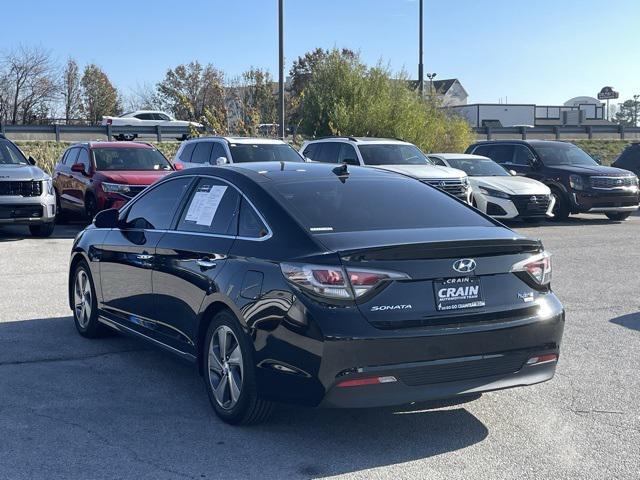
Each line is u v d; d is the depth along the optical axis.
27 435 4.91
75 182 16.81
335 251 4.56
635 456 4.69
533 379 4.98
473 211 5.70
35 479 4.27
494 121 66.31
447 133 29.89
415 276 4.58
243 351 4.90
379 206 5.41
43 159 29.70
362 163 17.25
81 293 7.44
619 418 5.34
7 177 14.08
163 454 4.65
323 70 28.92
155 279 6.03
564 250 13.47
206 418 5.29
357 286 4.48
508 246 4.86
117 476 4.33
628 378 6.23
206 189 5.89
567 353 6.93
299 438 4.94
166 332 5.95
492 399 5.73
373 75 28.55
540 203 17.39
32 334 7.51
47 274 10.77
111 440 4.86
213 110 30.48
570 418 5.34
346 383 4.44
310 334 4.48
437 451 4.75
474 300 4.74
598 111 84.75
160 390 5.88
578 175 18.53
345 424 5.20
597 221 19.17
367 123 27.70
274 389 4.71
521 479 4.34
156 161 17.00
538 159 19.52
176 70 58.78
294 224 4.96
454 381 4.66
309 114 28.88
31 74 50.62
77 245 7.41
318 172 5.90
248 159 16.19
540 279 5.04
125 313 6.59
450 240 4.70
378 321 4.48
